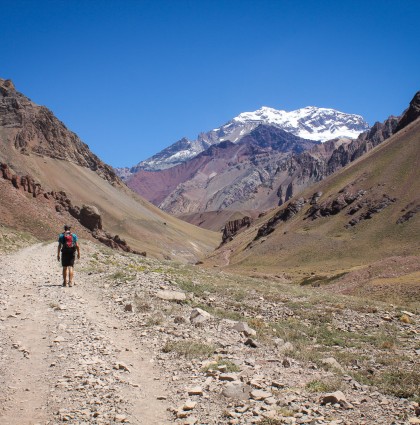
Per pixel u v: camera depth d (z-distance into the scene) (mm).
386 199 161750
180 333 13367
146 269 29609
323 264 139000
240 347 12820
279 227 196125
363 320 20609
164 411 8203
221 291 25031
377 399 9742
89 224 116125
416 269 74188
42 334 12391
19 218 79625
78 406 8086
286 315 21000
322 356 13703
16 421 7430
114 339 12461
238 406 8461
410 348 15938
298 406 8594
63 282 20609
